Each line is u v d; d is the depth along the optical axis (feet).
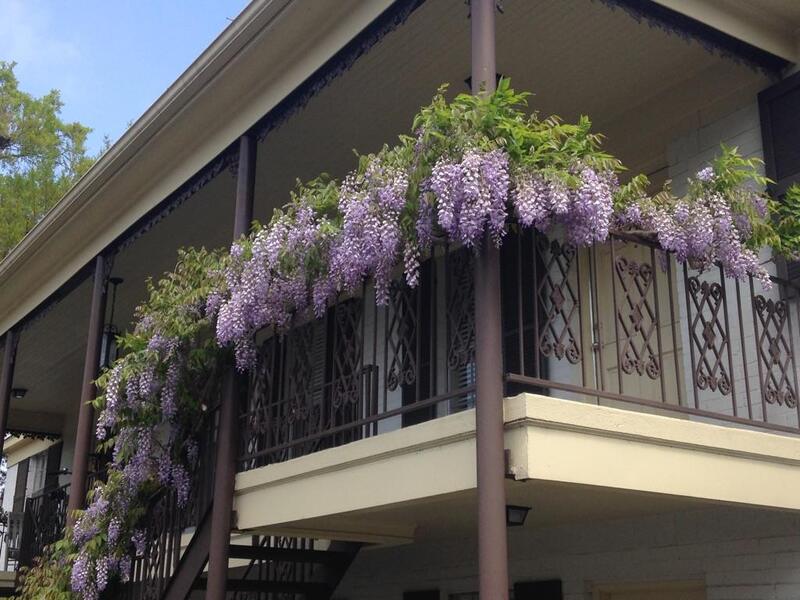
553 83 20.16
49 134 65.46
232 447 18.69
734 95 18.84
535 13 17.53
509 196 12.61
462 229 12.30
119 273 32.04
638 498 14.11
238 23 18.51
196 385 20.25
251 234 18.44
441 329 24.21
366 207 13.91
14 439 60.49
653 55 18.98
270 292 17.06
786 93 17.35
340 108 21.39
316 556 20.51
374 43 17.02
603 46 18.69
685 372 18.80
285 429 19.24
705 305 18.47
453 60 19.27
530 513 16.85
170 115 21.44
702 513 16.58
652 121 20.62
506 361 21.62
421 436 13.61
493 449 11.88
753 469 14.23
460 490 12.76
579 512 16.74
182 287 20.59
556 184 12.44
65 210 26.13
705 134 19.34
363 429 20.26
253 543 22.47
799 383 16.14
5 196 62.34
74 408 50.11
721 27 16.74
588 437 12.42
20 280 30.76
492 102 12.70
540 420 11.93
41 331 36.73
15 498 60.85
